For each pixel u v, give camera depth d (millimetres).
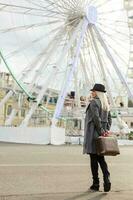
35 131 35812
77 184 9172
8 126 40406
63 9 38312
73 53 38062
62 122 47188
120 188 8820
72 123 47562
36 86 39844
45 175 10625
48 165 13594
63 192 7934
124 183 9695
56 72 37875
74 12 38500
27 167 12594
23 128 36562
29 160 15492
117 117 45500
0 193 7496
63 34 38875
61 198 7211
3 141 37531
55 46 38562
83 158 17922
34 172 11234
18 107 44281
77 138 39625
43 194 7570
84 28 38281
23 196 7246
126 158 19094
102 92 8477
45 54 38562
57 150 24844
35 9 37281
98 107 8227
